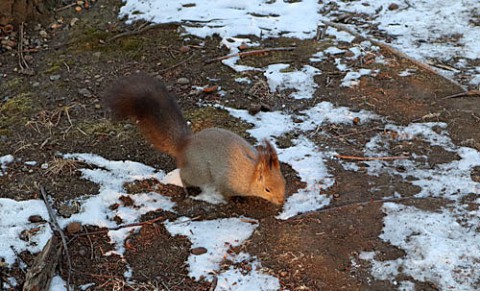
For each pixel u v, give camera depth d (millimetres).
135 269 1643
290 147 1869
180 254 1663
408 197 1750
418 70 2092
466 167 1812
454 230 1680
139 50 2199
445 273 1611
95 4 2377
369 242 1670
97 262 1653
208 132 1748
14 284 1617
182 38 2232
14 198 1765
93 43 2227
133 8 2344
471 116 1945
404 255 1645
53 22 2311
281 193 1704
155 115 1766
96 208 1738
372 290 1601
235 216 1729
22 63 2168
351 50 2166
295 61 2137
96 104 2016
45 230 1696
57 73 2123
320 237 1682
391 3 2354
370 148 1868
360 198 1752
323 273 1626
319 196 1758
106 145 1893
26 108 2002
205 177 1738
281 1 2381
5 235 1687
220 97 2031
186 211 1740
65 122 1961
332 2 2369
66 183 1795
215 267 1641
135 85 1789
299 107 1990
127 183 1795
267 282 1614
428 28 2242
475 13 2287
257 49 2184
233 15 2312
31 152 1874
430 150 1860
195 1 2377
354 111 1972
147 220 1724
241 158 1709
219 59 2148
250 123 1945
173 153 1775
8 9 2260
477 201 1734
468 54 2139
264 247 1668
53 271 1629
